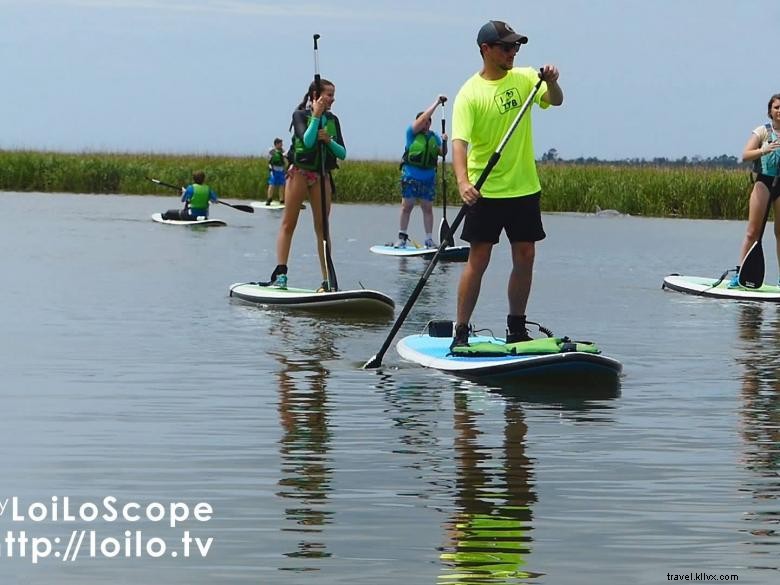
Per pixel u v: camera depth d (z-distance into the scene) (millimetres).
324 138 19203
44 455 9523
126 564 7164
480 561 7176
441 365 13430
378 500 8375
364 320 17688
